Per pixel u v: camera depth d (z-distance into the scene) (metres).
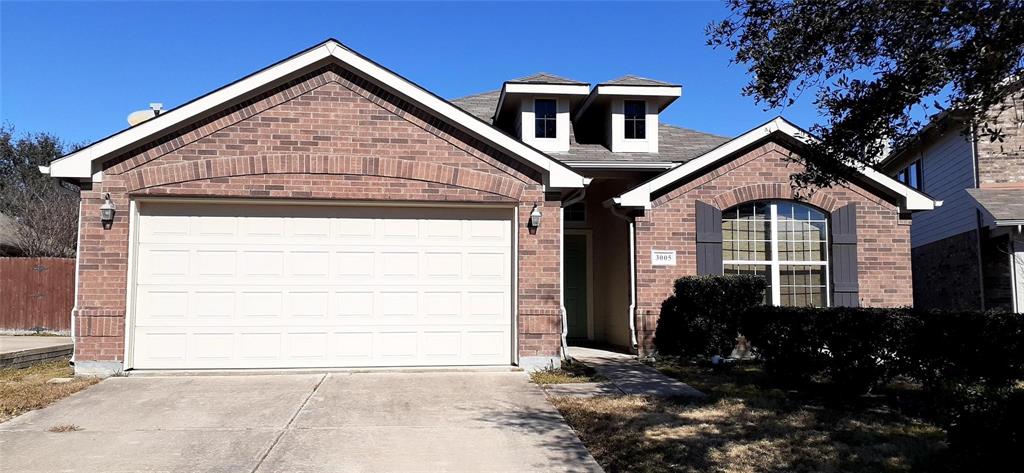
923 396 8.08
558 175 10.62
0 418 7.42
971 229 16.00
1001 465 5.05
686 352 11.68
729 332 11.49
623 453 6.34
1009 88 5.77
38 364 11.34
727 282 11.34
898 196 12.75
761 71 6.68
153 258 10.10
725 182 12.52
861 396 8.50
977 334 6.72
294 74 10.31
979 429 5.21
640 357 11.94
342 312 10.42
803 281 12.67
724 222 12.70
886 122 6.35
